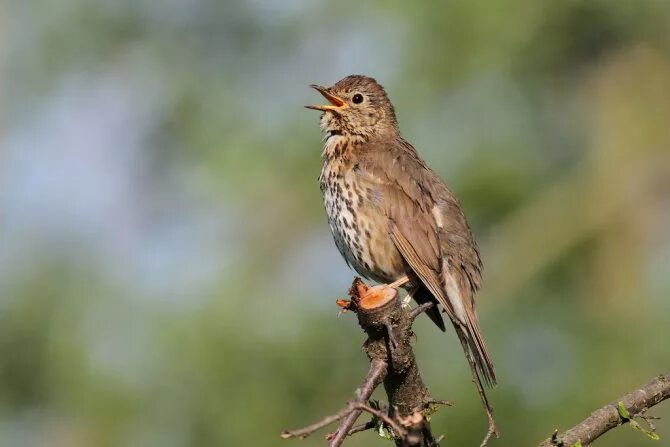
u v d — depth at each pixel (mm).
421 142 15938
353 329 14891
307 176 16047
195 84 16906
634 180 16891
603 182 16703
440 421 14172
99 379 14750
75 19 17562
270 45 17172
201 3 17172
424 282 10727
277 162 16109
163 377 14664
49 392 14992
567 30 16516
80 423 14812
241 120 16500
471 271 11078
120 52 17625
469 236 11180
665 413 15102
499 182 15836
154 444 14570
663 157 16938
